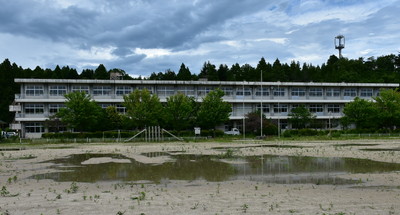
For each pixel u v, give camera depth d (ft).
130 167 65.82
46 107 202.08
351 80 324.80
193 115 184.55
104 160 79.10
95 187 45.19
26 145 140.46
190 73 326.24
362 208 31.12
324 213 29.22
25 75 291.58
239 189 42.27
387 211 29.94
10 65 278.26
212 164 68.90
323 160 74.18
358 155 83.97
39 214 30.04
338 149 102.12
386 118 201.87
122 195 38.73
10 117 261.44
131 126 187.01
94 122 171.53
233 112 231.30
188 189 42.63
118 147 122.83
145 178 52.47
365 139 160.76
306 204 32.94
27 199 36.96
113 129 193.77
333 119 245.24
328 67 381.40
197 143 142.10
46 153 99.71
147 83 216.13
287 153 91.35
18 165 70.85
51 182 49.78
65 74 322.55
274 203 33.47
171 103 174.91
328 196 37.01
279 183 46.88
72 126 169.68
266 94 238.48
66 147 126.21
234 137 181.98
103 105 211.41
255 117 197.88
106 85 213.46
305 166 64.49
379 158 77.00
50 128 198.29
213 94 182.80
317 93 247.50
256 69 356.79
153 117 170.60
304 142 140.67
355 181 47.78
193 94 226.17
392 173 54.90
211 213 29.55
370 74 351.67
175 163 71.36
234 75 369.71
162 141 158.81
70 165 70.13
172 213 29.71
